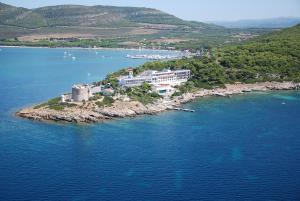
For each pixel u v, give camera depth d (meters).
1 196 148.38
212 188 155.38
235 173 168.00
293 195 150.88
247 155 187.00
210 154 187.88
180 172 168.62
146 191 152.88
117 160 180.62
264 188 155.62
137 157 184.12
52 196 148.88
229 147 197.12
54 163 176.88
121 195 149.88
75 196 149.12
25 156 184.38
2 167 172.25
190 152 190.38
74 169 171.00
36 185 156.75
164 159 181.88
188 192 152.25
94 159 181.50
